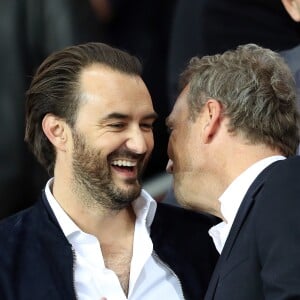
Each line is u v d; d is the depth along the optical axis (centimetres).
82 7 1661
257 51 1252
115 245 1241
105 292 1212
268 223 1138
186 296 1238
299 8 1436
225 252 1171
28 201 1666
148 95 1211
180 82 1282
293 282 1101
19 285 1184
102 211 1217
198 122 1238
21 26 1639
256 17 1612
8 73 1639
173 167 1265
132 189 1204
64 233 1213
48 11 1639
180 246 1265
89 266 1212
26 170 1655
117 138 1192
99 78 1199
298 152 1333
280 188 1150
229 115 1219
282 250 1116
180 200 1262
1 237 1216
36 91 1221
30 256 1202
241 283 1150
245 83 1221
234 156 1217
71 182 1213
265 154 1214
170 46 1692
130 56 1223
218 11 1625
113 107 1190
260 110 1213
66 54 1216
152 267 1246
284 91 1227
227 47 1623
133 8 1802
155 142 1784
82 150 1198
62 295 1185
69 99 1202
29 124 1238
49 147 1234
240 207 1173
